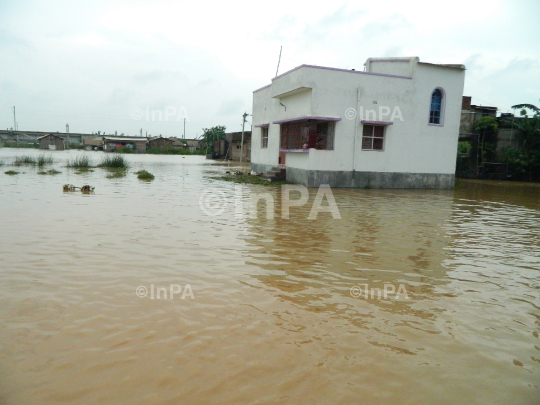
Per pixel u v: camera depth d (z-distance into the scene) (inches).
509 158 1112.8
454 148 807.1
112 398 123.1
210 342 155.8
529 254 301.0
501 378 141.6
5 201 450.9
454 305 201.2
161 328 164.7
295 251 282.5
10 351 144.9
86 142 3051.2
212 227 349.1
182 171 1047.0
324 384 133.6
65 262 239.1
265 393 128.1
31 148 2773.1
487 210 520.4
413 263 266.4
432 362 149.4
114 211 407.2
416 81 762.2
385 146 758.5
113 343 152.3
